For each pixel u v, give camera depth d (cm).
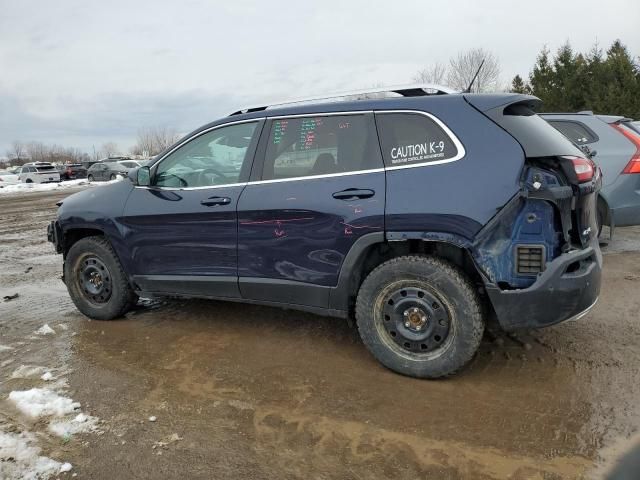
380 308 344
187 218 406
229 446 274
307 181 359
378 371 353
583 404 301
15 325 476
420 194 319
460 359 321
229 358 382
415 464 255
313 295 366
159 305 514
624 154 624
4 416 308
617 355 361
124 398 328
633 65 2831
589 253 312
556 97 2898
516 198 300
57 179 3503
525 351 372
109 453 271
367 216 332
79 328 461
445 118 324
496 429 280
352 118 353
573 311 305
